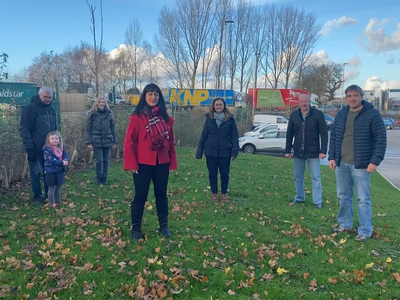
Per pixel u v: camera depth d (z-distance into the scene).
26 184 7.30
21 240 4.32
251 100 44.84
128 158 4.23
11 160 7.22
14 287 3.21
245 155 14.82
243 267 3.80
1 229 4.64
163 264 3.78
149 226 4.89
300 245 4.51
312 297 3.28
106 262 3.76
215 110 6.44
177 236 4.57
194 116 17.53
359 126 4.70
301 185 6.78
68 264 3.70
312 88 59.62
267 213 5.96
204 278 3.48
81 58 27.14
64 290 3.22
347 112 4.91
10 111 7.34
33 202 5.98
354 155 4.77
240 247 4.34
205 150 6.51
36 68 15.71
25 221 4.99
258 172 10.42
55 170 5.66
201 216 5.55
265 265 3.87
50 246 4.13
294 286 3.48
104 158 7.46
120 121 11.56
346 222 5.18
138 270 3.62
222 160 6.45
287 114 35.03
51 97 5.85
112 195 6.60
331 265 3.94
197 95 40.88
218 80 41.19
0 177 6.93
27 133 5.70
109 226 4.88
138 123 4.21
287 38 51.19
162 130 4.23
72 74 26.80
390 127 45.81
